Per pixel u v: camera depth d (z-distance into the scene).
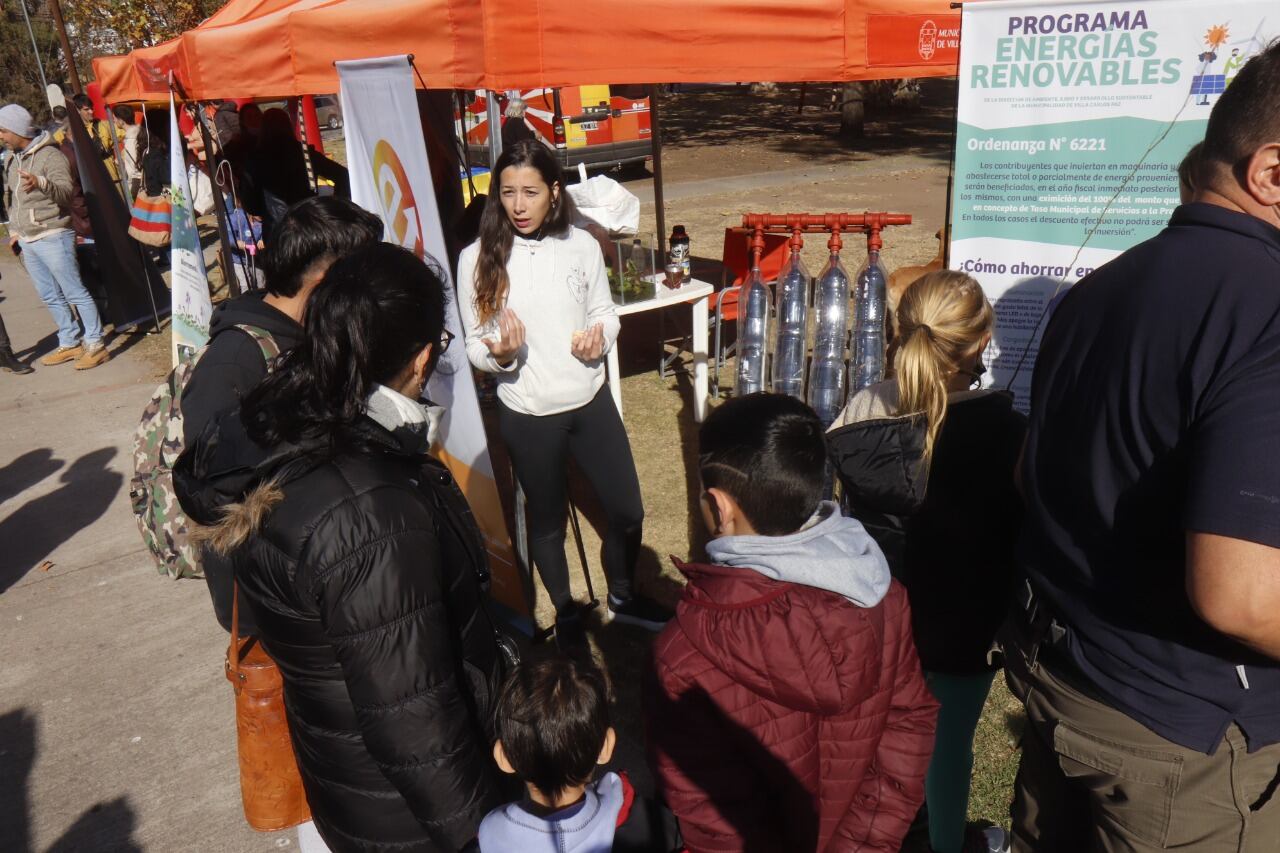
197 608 4.01
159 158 8.04
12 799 2.94
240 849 2.71
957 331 1.93
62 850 2.73
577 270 2.98
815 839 1.40
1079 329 1.45
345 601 1.33
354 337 1.39
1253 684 1.32
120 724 3.28
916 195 12.38
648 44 3.28
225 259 6.66
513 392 3.02
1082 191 2.50
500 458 5.23
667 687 1.34
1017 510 1.95
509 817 1.49
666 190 13.46
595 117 13.99
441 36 3.29
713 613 1.32
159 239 7.59
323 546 1.33
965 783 2.22
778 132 19.61
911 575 2.02
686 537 4.24
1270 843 1.41
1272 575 1.12
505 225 2.86
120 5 17.22
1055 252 2.58
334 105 19.89
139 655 3.68
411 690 1.35
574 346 2.95
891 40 3.38
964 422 1.93
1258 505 1.13
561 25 3.13
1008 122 2.52
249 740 1.93
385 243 1.53
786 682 1.29
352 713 1.48
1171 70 2.30
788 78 3.41
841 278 3.97
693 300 5.23
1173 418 1.26
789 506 1.33
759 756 1.33
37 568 4.40
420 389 1.59
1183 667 1.34
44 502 5.09
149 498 2.27
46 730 3.26
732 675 1.30
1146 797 1.43
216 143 7.52
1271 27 2.18
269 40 4.16
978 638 2.03
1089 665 1.44
